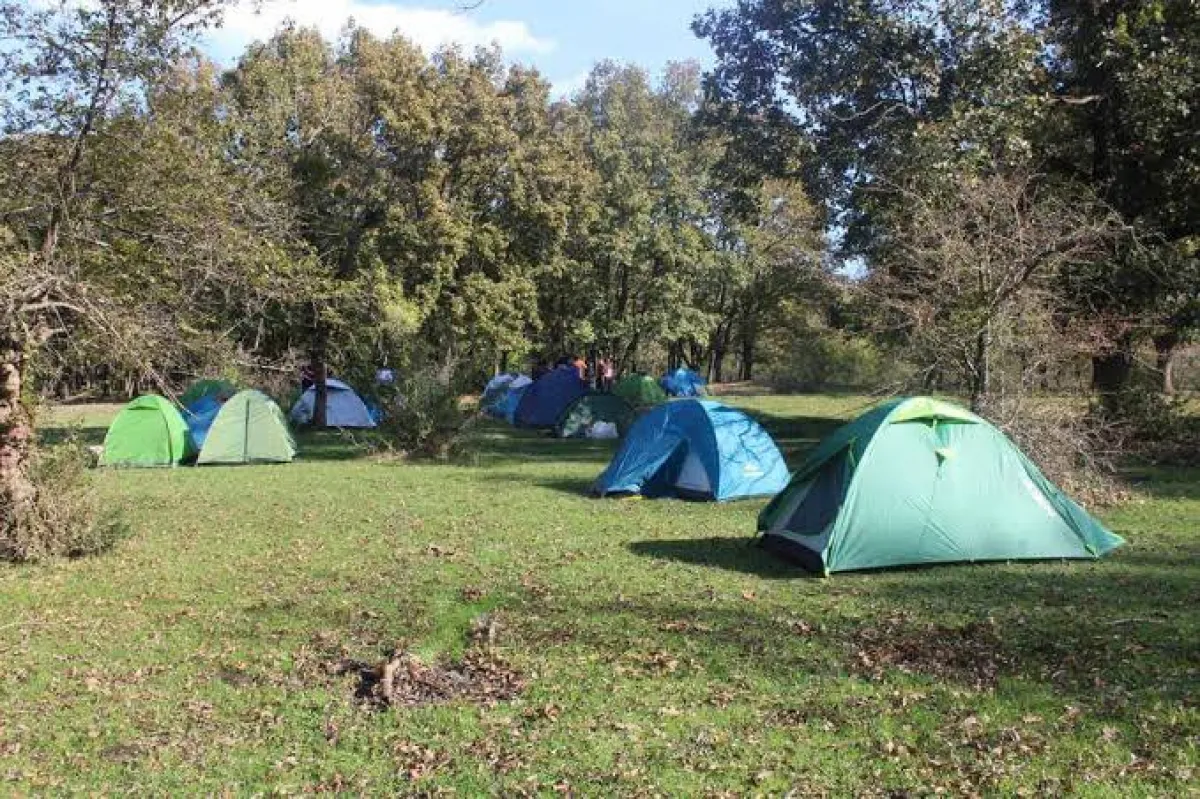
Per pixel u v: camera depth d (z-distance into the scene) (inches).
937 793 202.7
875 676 275.3
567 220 1542.8
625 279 1963.6
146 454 879.7
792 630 323.3
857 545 402.9
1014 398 558.9
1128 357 767.1
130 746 244.7
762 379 2140.7
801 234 1657.2
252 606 376.5
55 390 513.3
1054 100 730.8
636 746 232.7
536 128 1504.7
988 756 219.1
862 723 241.9
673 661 294.7
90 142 455.2
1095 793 198.8
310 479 775.7
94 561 465.4
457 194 1338.6
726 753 227.1
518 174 1438.2
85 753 240.2
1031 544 413.4
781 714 249.9
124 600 391.5
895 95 858.1
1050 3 801.6
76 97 447.5
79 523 475.8
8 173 449.7
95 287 433.7
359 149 1162.6
